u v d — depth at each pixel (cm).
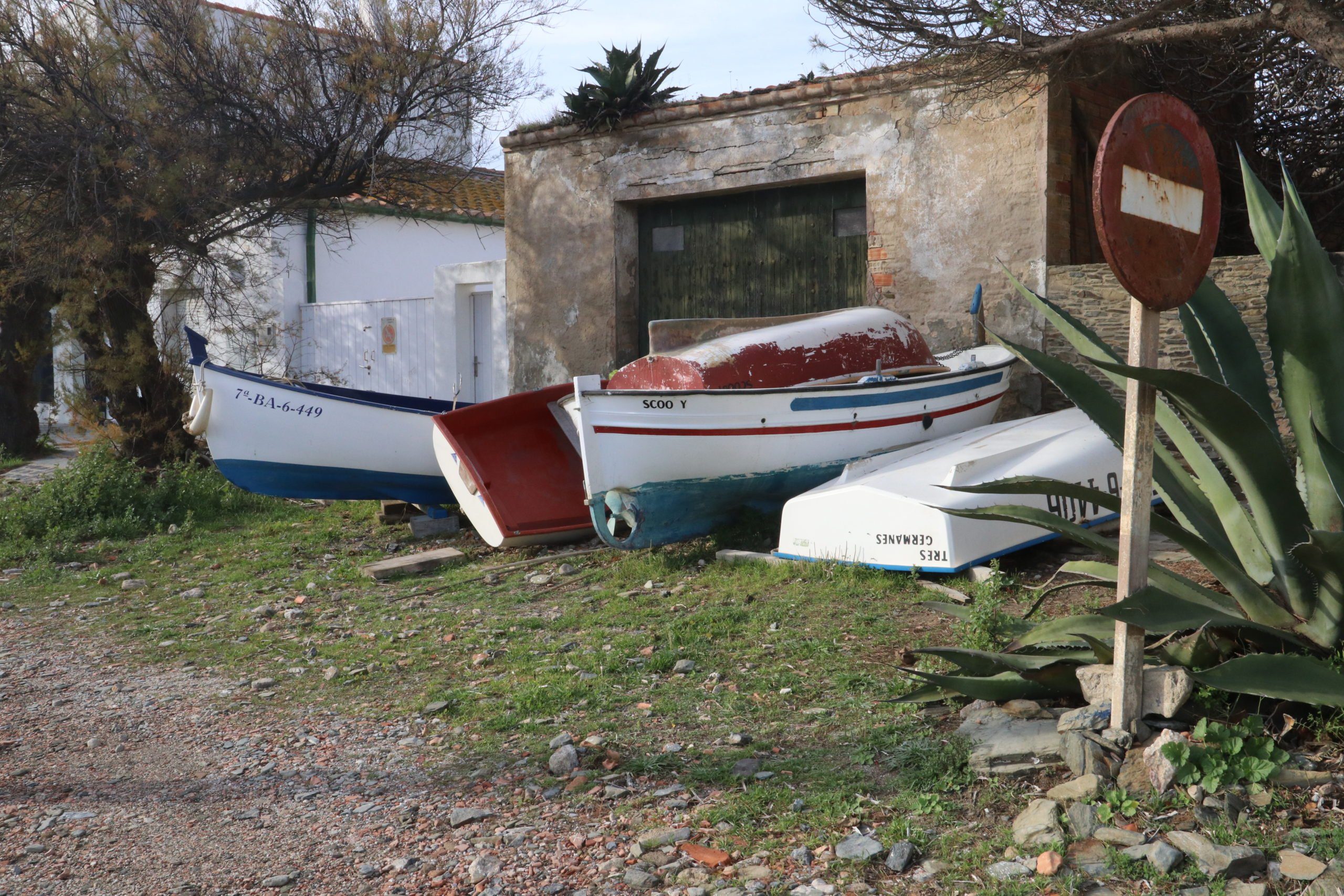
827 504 664
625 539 736
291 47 1249
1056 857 292
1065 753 346
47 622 720
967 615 470
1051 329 916
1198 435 805
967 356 916
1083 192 969
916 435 834
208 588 791
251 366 1596
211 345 1563
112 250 1124
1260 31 844
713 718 445
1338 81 979
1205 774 320
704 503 768
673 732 432
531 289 1259
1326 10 624
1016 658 401
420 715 486
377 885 328
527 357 1268
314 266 1686
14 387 1572
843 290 1059
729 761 395
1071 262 949
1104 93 978
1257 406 421
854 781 367
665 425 718
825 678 479
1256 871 280
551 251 1238
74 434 1834
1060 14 768
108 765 453
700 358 781
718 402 731
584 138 1198
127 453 1196
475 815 368
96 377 1226
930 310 982
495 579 759
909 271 992
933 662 477
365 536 959
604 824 354
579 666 532
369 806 389
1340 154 1094
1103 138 314
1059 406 927
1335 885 265
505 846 344
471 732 457
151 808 402
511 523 820
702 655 529
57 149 1094
